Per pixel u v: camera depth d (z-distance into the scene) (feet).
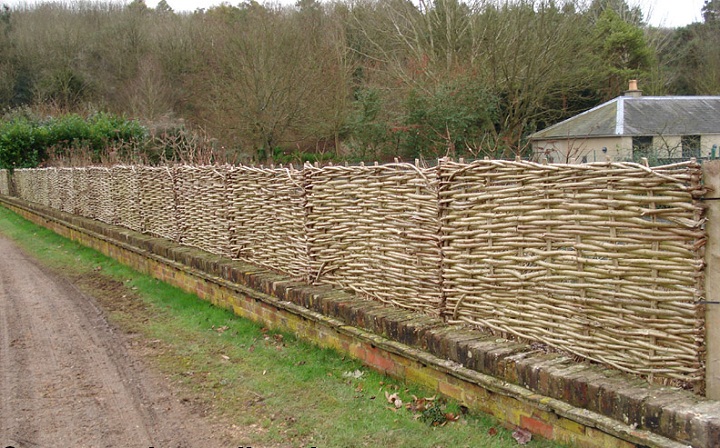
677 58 109.50
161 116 109.29
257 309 23.09
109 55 137.28
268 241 23.98
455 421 13.88
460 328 15.43
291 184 21.97
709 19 116.67
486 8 74.54
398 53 86.69
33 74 136.46
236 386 17.43
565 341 12.86
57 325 25.07
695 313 10.52
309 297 19.81
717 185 10.09
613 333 11.93
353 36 99.40
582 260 12.23
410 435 13.58
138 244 35.12
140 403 16.66
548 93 76.23
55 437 14.73
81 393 17.54
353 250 19.38
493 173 14.05
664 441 10.06
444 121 64.44
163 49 127.44
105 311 27.14
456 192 15.08
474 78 70.59
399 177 17.03
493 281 14.40
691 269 10.57
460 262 15.26
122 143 74.18
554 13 72.95
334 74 89.10
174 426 15.12
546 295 13.19
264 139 87.66
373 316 17.06
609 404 11.03
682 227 10.61
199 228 29.73
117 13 149.59
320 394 16.30
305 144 96.48
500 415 13.33
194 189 29.78
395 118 70.23
